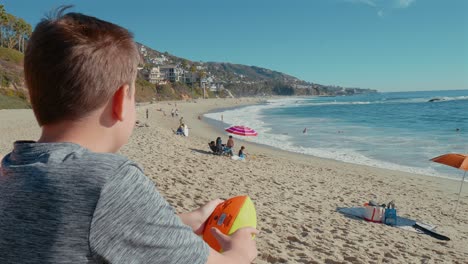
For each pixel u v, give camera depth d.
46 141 1.04
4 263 0.90
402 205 12.56
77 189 0.91
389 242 7.88
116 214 0.91
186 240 0.98
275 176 14.55
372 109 80.44
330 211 10.09
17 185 0.94
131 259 0.91
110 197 0.91
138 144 19.16
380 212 9.75
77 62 0.95
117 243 0.90
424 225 9.94
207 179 11.49
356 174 18.31
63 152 0.97
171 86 155.50
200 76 185.88
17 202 0.92
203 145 23.91
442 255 7.50
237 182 11.91
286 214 8.76
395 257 6.81
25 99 61.62
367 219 9.80
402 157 23.84
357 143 30.20
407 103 101.88
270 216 8.26
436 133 35.53
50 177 0.93
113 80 1.01
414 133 35.91
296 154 25.03
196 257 0.98
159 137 24.22
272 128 43.31
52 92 0.96
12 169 0.99
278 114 72.12
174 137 26.66
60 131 1.02
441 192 15.38
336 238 7.46
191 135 33.59
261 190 11.29
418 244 8.20
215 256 1.03
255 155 22.80
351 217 9.84
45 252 0.88
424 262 6.80
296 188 12.59
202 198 8.74
